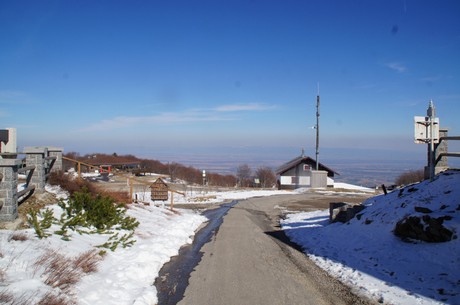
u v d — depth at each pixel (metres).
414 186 11.53
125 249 8.88
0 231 7.23
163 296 6.64
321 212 18.20
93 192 12.92
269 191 35.88
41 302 4.73
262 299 6.47
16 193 8.20
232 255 9.84
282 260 9.30
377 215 11.00
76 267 6.53
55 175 12.37
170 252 9.79
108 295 6.02
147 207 16.16
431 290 6.34
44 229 8.05
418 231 8.48
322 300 6.41
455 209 8.63
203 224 15.77
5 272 5.34
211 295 6.69
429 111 11.38
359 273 7.73
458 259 7.04
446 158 11.73
